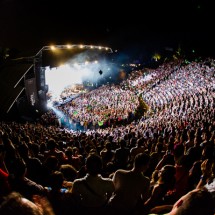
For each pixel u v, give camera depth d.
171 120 26.86
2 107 34.59
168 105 41.84
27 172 6.93
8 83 35.59
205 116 23.97
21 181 5.45
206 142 11.11
